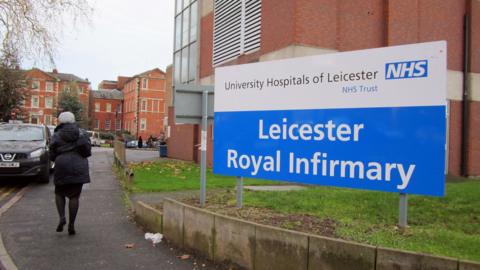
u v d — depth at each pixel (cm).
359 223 541
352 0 1353
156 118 7425
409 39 1421
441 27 1492
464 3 1545
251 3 1552
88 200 938
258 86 595
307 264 425
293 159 554
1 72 3347
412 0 1432
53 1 1502
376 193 781
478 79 1544
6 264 514
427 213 608
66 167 634
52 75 7806
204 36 2050
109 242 608
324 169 523
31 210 832
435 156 440
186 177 1288
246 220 532
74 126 654
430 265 359
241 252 483
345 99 505
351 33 1345
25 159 1145
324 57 525
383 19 1398
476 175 1523
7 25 1477
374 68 482
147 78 7406
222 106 640
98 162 2083
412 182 455
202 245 537
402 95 462
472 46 1532
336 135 513
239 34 1647
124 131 7319
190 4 2286
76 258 537
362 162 491
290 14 1288
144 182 1155
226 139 634
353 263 395
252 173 602
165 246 588
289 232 439
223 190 948
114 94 8738
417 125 452
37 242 607
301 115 546
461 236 479
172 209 600
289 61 559
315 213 605
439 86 439
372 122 484
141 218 706
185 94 675
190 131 2172
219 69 643
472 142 1523
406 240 459
